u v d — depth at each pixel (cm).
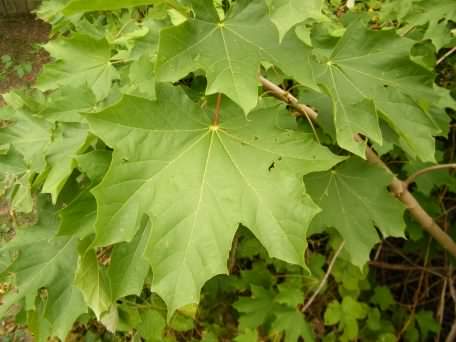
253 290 57
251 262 67
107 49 34
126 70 33
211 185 24
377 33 29
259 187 24
